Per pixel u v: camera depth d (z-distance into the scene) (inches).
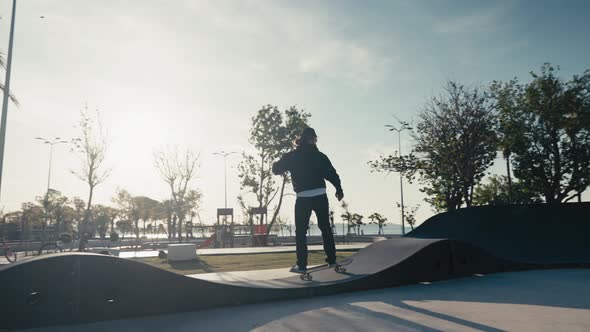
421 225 417.4
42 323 133.9
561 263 286.4
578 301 166.2
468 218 393.1
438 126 891.4
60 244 1085.1
